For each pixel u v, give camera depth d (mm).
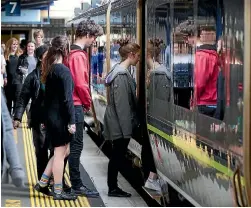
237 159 6961
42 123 11828
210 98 7961
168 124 10438
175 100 9914
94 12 21094
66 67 10617
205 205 8586
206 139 8156
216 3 7715
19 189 11656
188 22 9070
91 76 21328
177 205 10773
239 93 6902
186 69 9188
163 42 10812
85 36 11438
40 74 11703
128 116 11367
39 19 32281
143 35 12961
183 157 9508
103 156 16797
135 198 11977
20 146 16312
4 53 17672
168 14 10414
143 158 12703
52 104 10758
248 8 6512
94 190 12336
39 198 11281
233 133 7094
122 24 15117
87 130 22359
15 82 17156
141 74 12945
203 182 8469
